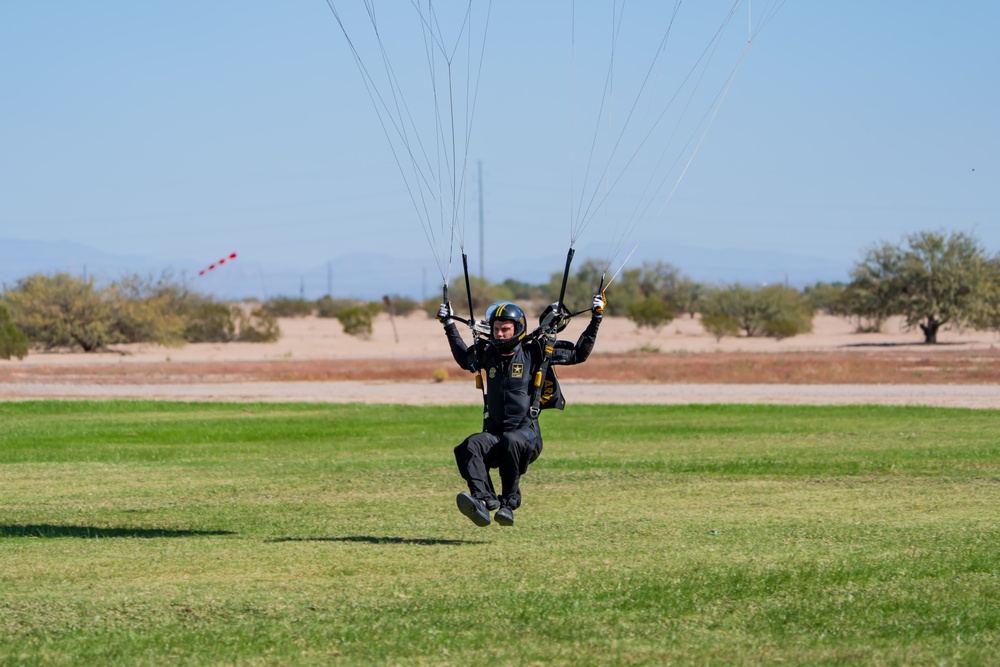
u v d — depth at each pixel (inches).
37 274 4906.5
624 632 459.5
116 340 4793.3
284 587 543.2
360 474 1055.6
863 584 543.2
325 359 4375.0
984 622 470.3
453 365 3735.2
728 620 477.4
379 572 579.8
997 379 2869.1
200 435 1514.5
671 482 971.9
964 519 754.8
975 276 5128.0
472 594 526.3
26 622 477.4
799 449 1263.5
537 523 753.0
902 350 4594.0
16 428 1626.5
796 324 6333.7
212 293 6254.9
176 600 514.9
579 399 2356.1
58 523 769.6
